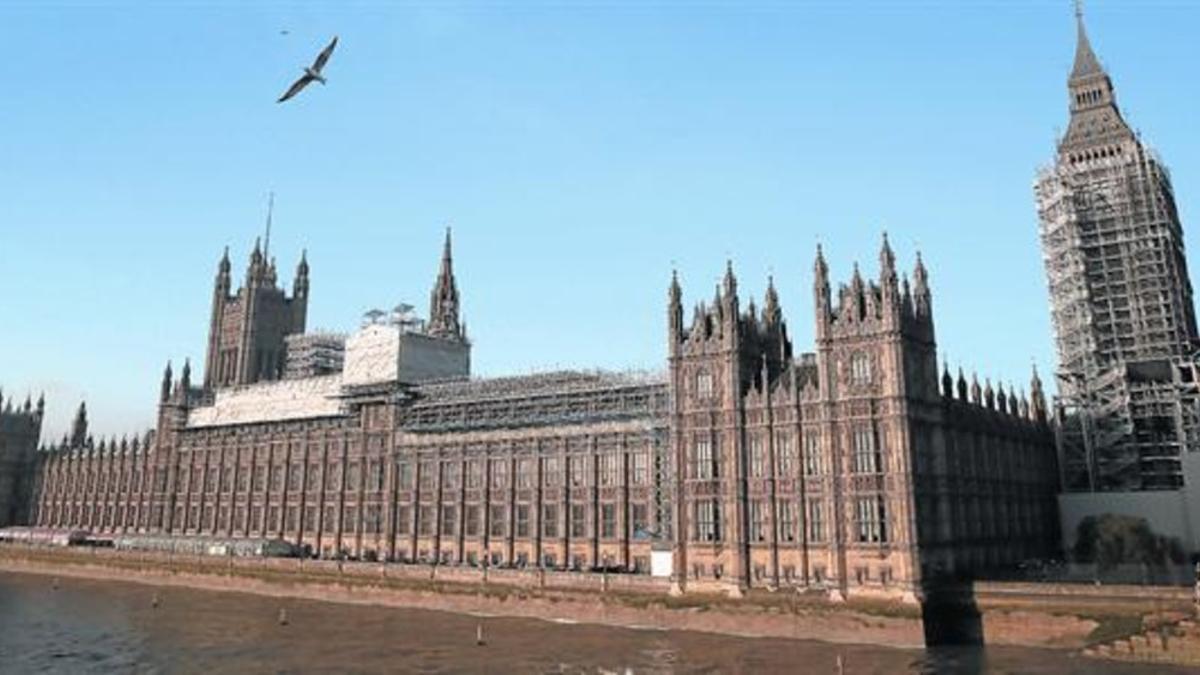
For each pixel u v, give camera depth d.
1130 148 139.00
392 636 94.88
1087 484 128.25
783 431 96.81
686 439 103.12
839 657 75.81
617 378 128.25
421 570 121.19
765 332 108.00
